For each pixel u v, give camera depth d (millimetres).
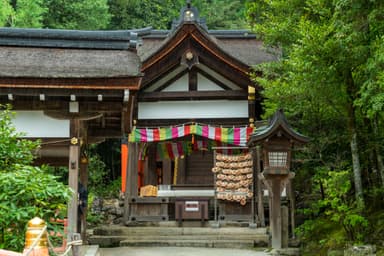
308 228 12016
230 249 12688
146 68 15898
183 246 13242
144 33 20922
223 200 14766
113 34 11383
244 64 15727
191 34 15617
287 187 13531
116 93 9703
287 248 11664
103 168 23984
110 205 20172
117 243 13586
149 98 16234
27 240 4656
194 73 16406
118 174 26078
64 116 10055
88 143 12828
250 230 13961
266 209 15312
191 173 19734
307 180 14227
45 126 10180
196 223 14641
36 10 23406
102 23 27328
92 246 11227
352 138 10758
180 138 16297
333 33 9773
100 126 12547
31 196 6031
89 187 22828
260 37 13742
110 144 25859
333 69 9656
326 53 9508
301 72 10078
